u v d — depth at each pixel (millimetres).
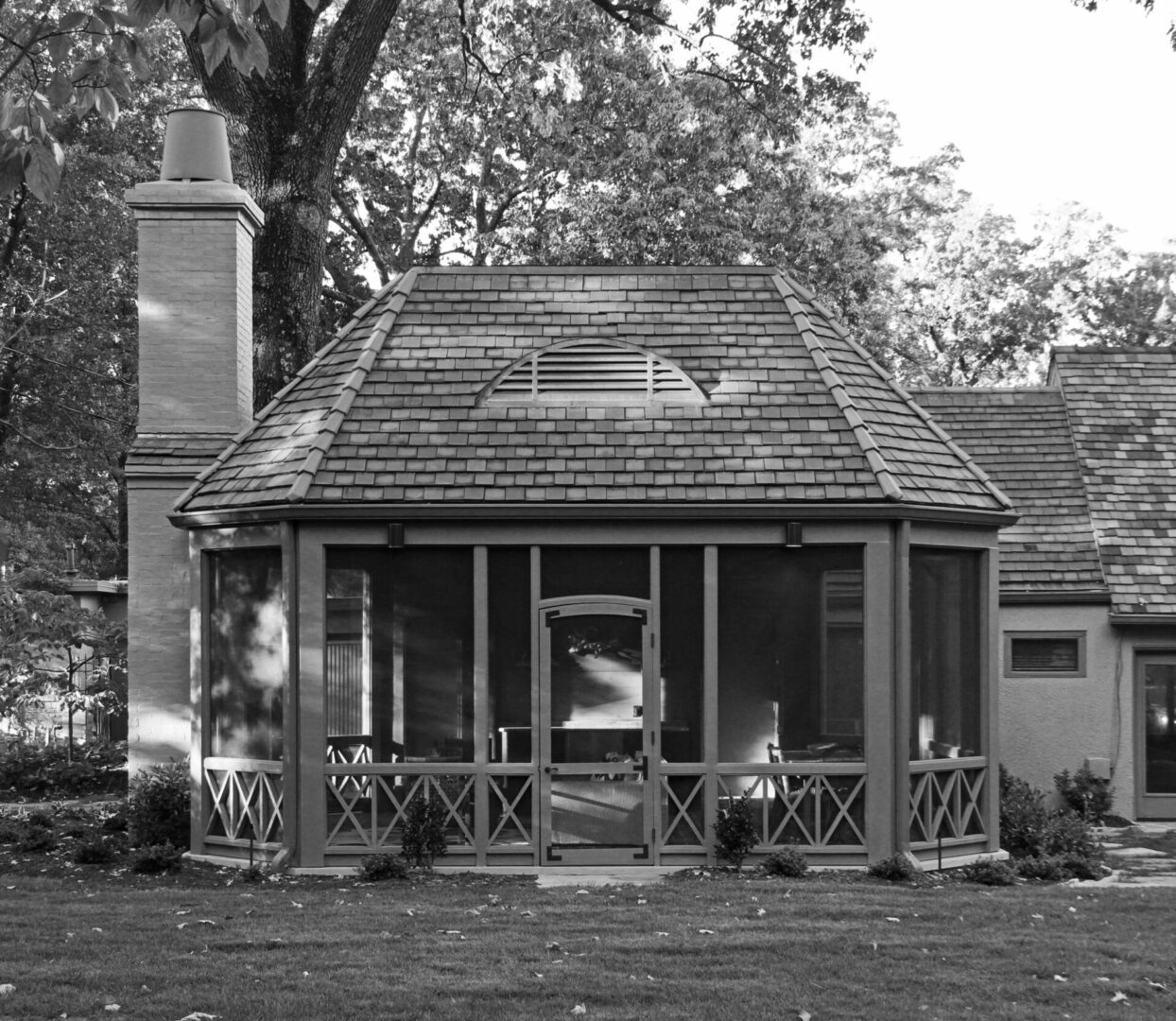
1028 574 20547
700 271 16562
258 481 14625
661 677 14172
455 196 37750
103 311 33625
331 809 14031
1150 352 23391
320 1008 8102
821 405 15070
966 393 23375
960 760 14859
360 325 16344
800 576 14289
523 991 8516
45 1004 8055
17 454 35062
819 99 28922
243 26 6781
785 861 13648
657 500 13992
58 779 21484
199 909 11328
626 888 12539
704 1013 8133
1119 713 20281
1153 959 9734
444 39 31141
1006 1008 8375
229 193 17469
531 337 15648
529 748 14117
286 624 14016
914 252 48781
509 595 14227
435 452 14469
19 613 21078
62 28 6969
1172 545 20844
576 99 31812
